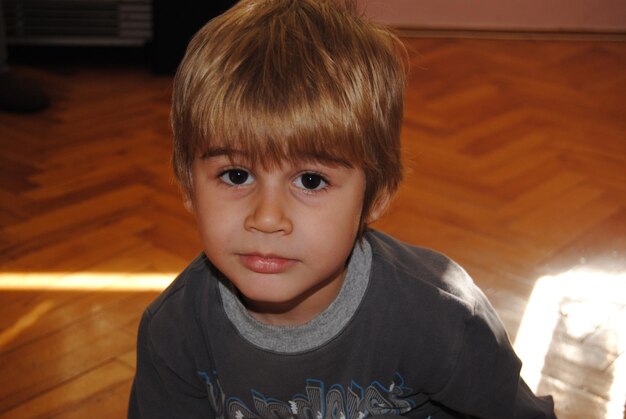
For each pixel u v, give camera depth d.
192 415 1.00
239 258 0.81
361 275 0.89
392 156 0.87
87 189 1.85
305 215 0.78
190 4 2.44
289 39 0.82
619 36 2.90
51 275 1.55
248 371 0.91
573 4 2.91
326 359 0.89
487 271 1.58
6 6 2.50
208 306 0.91
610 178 1.94
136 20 2.54
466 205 1.80
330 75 0.79
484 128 2.18
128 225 1.72
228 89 0.78
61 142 2.07
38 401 1.26
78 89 2.39
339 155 0.79
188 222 1.74
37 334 1.40
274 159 0.77
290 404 0.94
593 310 1.46
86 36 2.55
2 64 2.31
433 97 2.37
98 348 1.37
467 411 0.96
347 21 0.86
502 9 2.92
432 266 0.95
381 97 0.84
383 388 0.94
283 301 0.82
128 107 2.29
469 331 0.90
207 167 0.80
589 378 1.29
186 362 0.94
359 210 0.83
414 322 0.89
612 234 1.71
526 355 1.34
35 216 1.75
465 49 2.78
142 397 1.00
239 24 0.84
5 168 1.94
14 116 2.20
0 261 1.59
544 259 1.62
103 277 1.55
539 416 1.02
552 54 2.76
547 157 2.03
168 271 1.58
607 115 2.29
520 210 1.79
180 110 0.83
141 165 1.96
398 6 2.93
